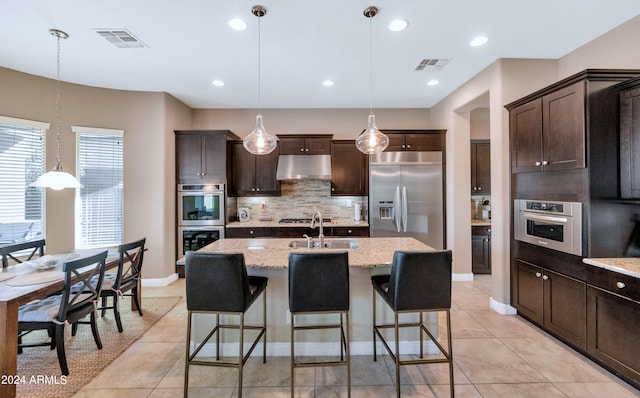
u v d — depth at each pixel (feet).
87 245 13.03
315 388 6.70
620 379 6.88
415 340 8.20
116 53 10.09
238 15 7.94
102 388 6.69
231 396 6.44
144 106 13.84
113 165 13.50
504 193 10.48
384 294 6.89
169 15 7.93
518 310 10.18
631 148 7.30
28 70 11.34
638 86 7.14
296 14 7.90
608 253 7.56
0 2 7.30
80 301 7.73
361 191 16.01
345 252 6.48
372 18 8.11
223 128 16.89
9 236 11.21
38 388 6.66
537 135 9.01
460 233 14.29
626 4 7.54
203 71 11.66
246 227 14.92
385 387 6.72
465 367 7.41
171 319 10.31
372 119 9.44
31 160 11.68
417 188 14.97
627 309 6.48
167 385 6.81
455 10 7.76
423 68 11.44
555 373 7.14
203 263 6.23
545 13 7.93
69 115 12.58
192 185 14.88
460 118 14.32
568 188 8.19
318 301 6.36
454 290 12.95
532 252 9.41
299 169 15.58
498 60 10.56
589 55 9.45
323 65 11.16
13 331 6.31
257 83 12.98
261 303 8.09
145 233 13.85
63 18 8.05
